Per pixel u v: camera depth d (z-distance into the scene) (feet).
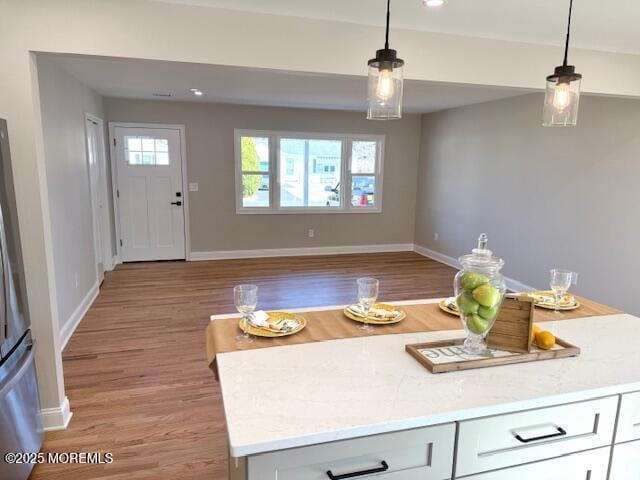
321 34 8.12
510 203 16.97
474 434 3.93
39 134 7.00
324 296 15.85
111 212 19.51
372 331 5.55
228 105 20.43
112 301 14.88
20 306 6.43
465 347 4.93
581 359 4.81
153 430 7.82
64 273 11.71
